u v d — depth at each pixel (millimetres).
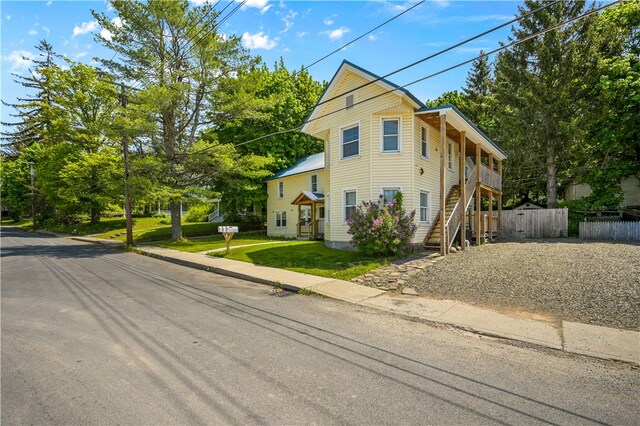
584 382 3801
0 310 6484
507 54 25047
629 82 18453
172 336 5098
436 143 16266
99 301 7211
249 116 20688
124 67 19266
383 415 3062
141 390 3484
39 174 34438
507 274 8688
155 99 17469
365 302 7230
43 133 32188
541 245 13406
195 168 21172
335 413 3082
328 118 16203
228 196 28562
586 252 10703
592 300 6621
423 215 15148
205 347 4676
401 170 14047
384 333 5387
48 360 4227
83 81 27812
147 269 11789
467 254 11820
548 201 22484
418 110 13531
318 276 9680
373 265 10469
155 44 19812
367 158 14406
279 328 5539
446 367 4148
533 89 21547
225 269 10852
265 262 12031
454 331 5535
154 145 20453
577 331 5398
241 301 7348
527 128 22922
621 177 20547
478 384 3709
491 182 17859
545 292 7266
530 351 4715
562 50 21344
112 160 25922
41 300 7270
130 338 4996
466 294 7609
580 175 21484
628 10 20359
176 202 20422
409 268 10016
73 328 5438
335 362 4238
